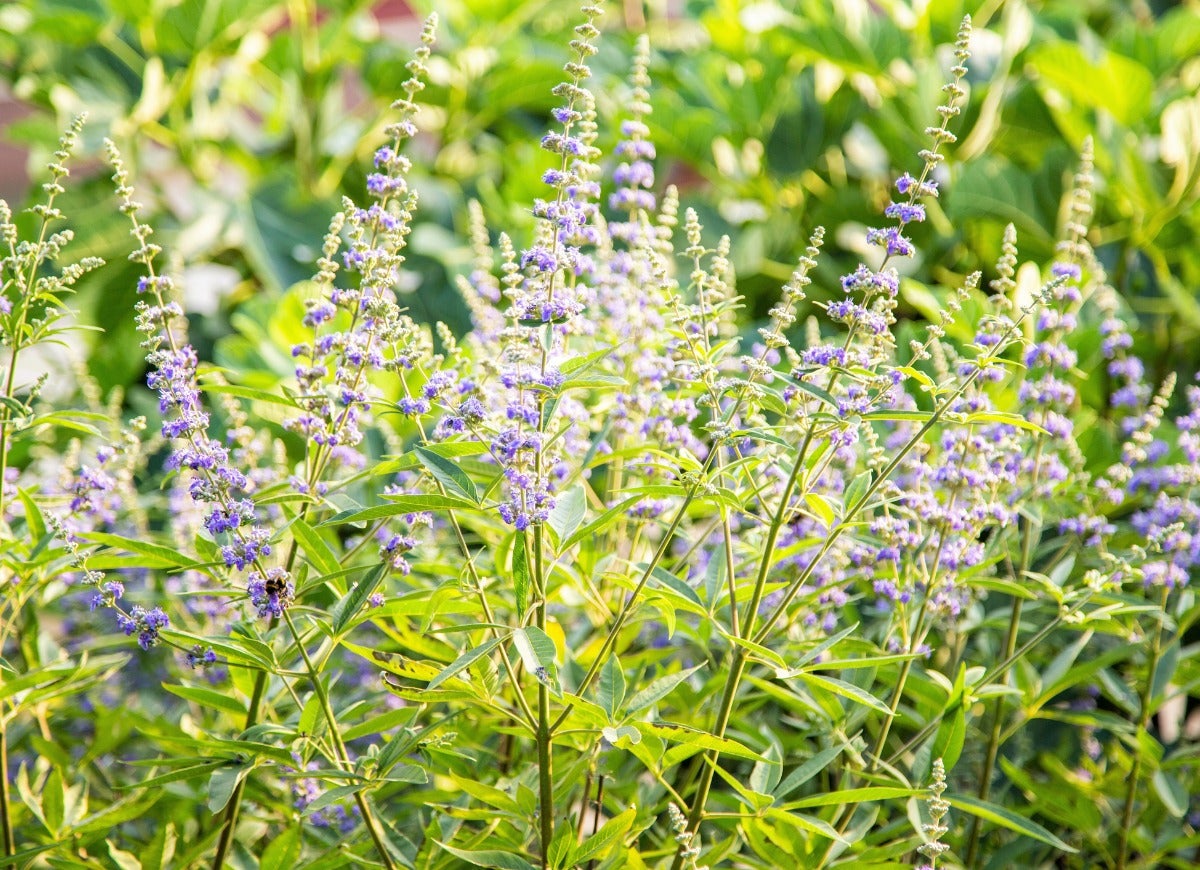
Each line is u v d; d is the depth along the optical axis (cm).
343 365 272
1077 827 347
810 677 255
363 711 282
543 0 648
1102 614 301
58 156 283
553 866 254
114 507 375
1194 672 364
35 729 369
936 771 259
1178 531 332
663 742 268
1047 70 533
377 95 625
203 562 256
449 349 308
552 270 247
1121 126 523
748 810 288
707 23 582
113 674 394
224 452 253
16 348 288
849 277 254
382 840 263
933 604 308
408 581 337
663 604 265
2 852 310
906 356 418
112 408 419
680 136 550
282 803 313
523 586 242
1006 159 584
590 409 338
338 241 289
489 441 256
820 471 280
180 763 261
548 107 639
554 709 302
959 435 329
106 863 311
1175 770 379
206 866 325
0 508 301
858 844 309
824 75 588
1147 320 532
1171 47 550
